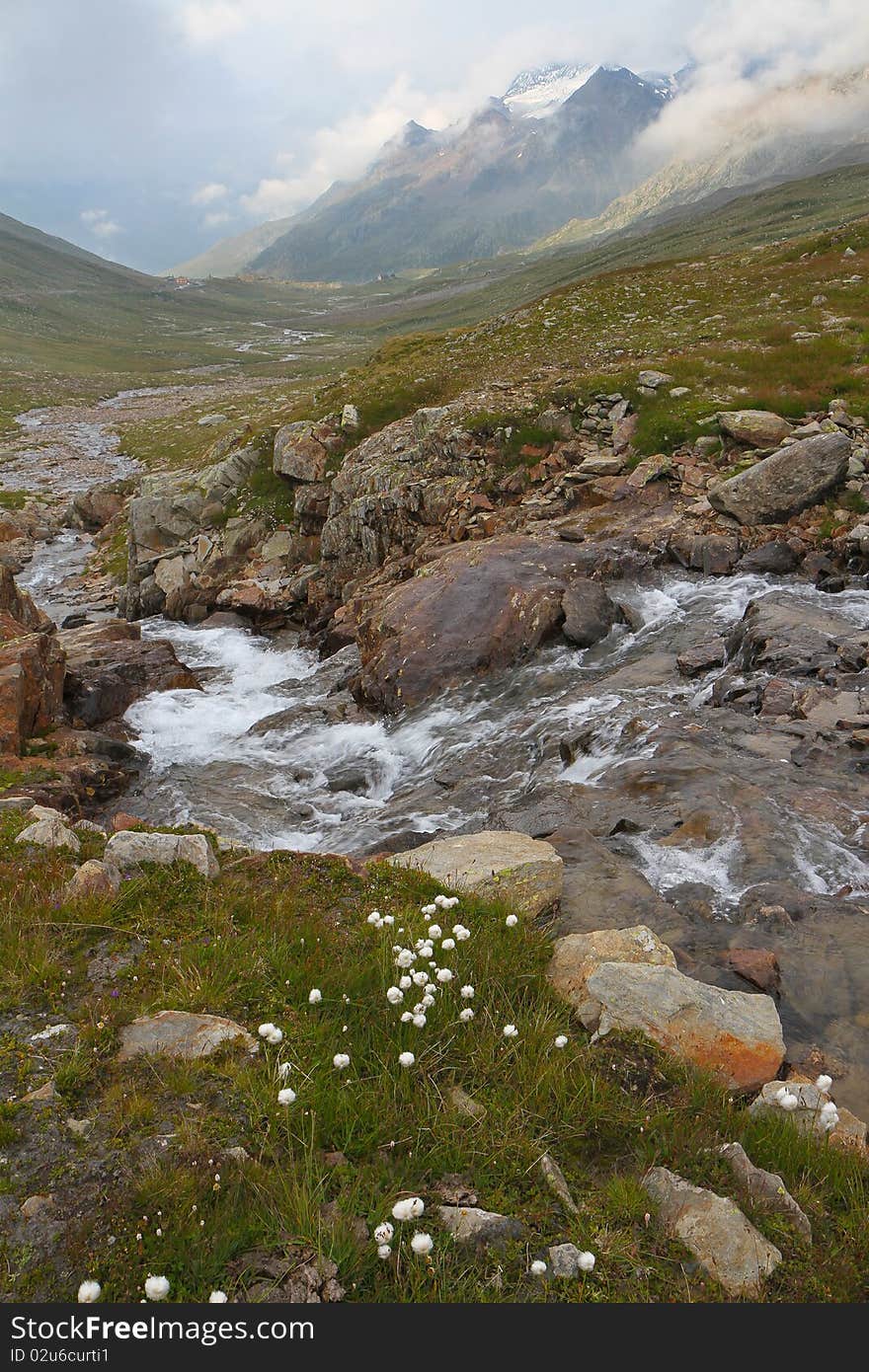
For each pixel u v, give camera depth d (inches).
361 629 850.8
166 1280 137.7
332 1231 156.6
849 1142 202.5
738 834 385.7
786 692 537.3
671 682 628.7
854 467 872.3
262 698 882.1
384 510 1146.0
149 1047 209.8
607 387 1184.2
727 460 989.2
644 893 332.2
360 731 722.8
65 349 7849.4
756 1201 176.4
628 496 970.7
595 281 2401.6
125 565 1708.9
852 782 429.4
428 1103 195.2
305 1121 187.0
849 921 315.6
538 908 311.3
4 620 774.5
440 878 321.7
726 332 1507.1
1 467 2955.2
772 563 805.2
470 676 737.6
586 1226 167.5
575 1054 219.0
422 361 1829.5
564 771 517.0
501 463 1119.6
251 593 1273.4
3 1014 224.4
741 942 306.5
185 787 641.0
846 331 1350.9
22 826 351.6
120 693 823.7
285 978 242.7
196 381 6087.6
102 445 3405.5
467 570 822.5
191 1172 167.9
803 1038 259.6
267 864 325.1
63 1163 171.9
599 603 761.0
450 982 241.6
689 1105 205.8
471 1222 164.1
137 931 266.7
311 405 1720.0
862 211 6451.8
